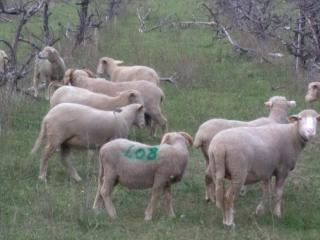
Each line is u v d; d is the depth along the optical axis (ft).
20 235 39.19
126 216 43.16
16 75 71.10
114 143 42.37
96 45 101.71
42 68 74.13
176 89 81.10
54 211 43.09
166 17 128.47
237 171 40.91
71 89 56.95
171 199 44.24
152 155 41.81
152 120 60.90
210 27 126.72
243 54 100.73
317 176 53.16
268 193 44.16
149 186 42.52
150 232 40.32
